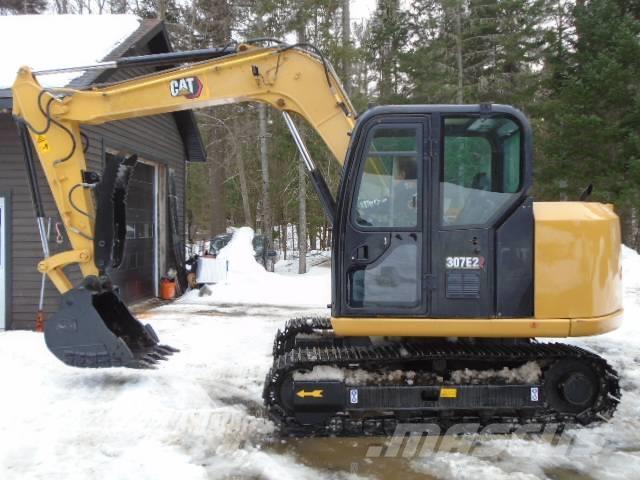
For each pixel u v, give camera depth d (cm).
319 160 2020
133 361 537
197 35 2116
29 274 895
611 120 1670
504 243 446
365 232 450
